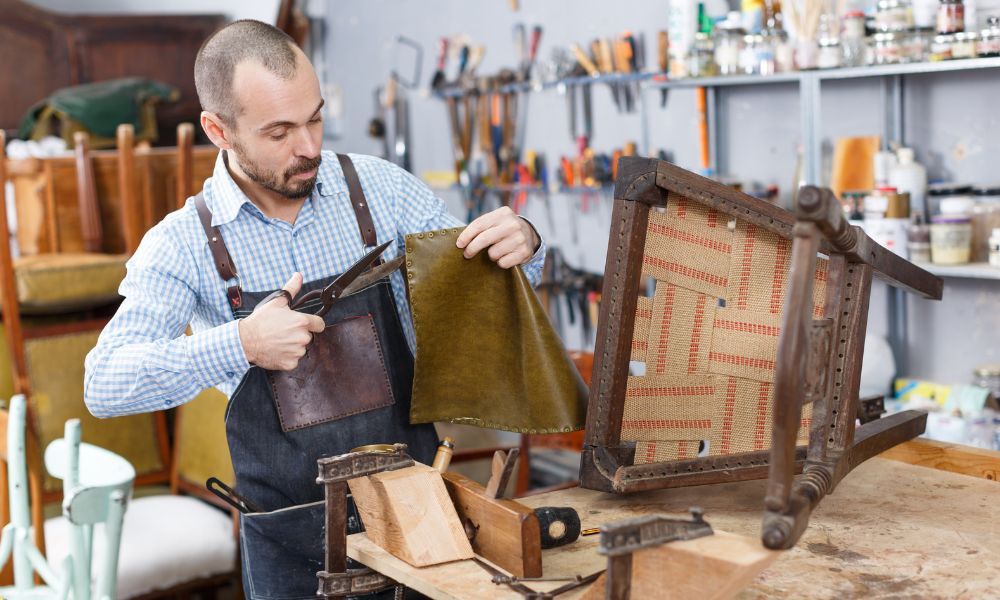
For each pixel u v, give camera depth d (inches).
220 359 66.1
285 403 72.3
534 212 179.9
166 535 114.0
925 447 72.1
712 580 44.6
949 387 118.6
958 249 111.0
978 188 114.0
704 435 65.1
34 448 102.3
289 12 217.5
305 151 68.8
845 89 127.3
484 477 138.2
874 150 122.9
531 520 52.7
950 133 118.4
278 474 72.4
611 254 65.1
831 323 53.8
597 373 65.5
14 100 207.6
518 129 181.5
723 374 64.7
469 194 191.2
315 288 75.2
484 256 70.1
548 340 68.6
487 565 54.2
